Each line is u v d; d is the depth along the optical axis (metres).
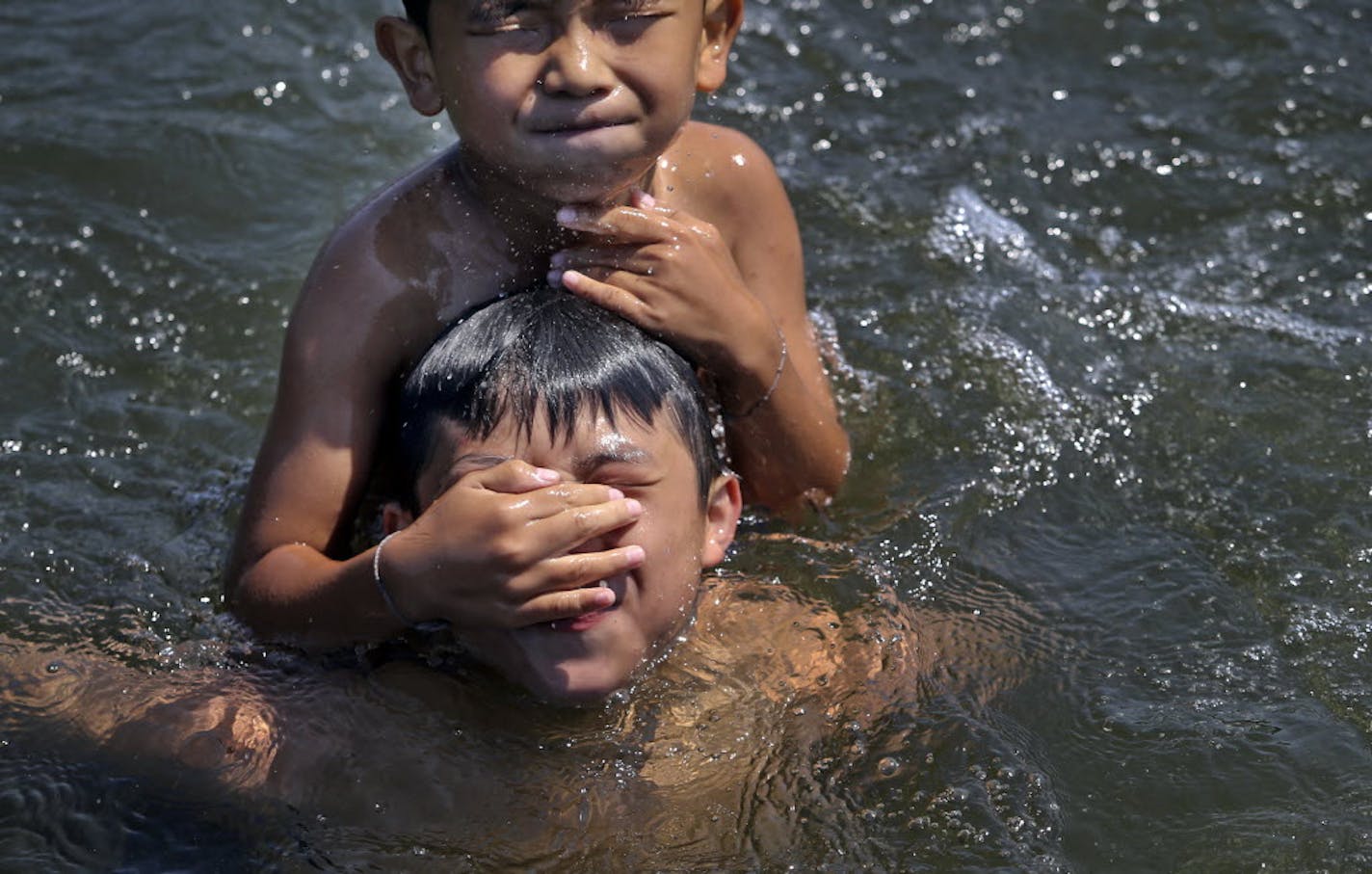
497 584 2.54
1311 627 2.95
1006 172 4.51
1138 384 3.68
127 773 2.60
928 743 2.66
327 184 4.38
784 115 4.73
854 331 3.81
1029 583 3.06
